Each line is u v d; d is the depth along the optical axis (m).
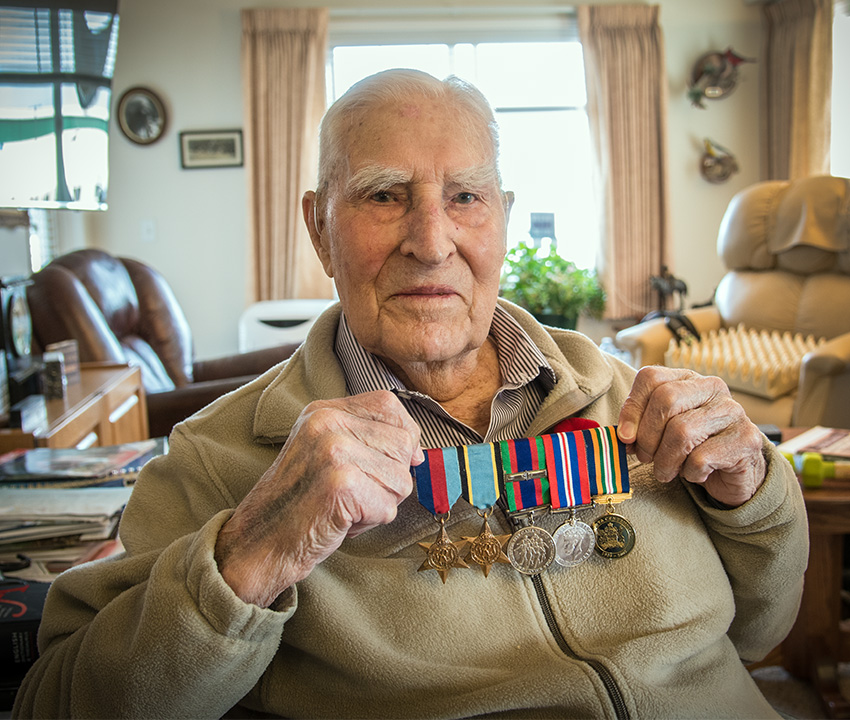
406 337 0.81
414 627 0.77
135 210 4.74
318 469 0.64
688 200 5.08
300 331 4.24
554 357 0.95
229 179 4.74
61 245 4.27
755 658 0.96
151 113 4.65
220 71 4.67
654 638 0.78
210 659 0.64
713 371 2.89
